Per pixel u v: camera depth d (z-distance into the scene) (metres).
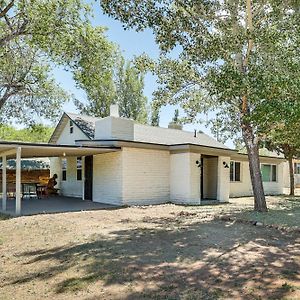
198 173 16.20
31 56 18.45
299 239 7.61
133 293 4.31
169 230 8.62
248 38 10.24
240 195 21.55
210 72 10.48
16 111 21.91
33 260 5.93
